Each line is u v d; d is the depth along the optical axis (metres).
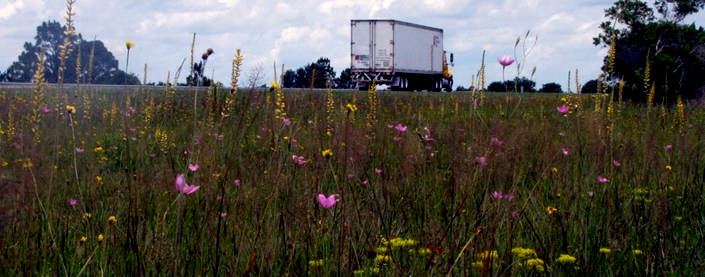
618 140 7.51
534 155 5.96
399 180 5.31
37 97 5.35
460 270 3.30
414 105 18.64
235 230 3.70
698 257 3.96
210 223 3.70
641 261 3.92
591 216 4.66
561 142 7.69
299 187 4.31
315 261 3.32
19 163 3.31
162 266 3.30
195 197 4.09
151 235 3.56
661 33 25.00
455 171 4.50
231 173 4.82
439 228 3.78
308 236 3.57
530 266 3.62
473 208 4.16
